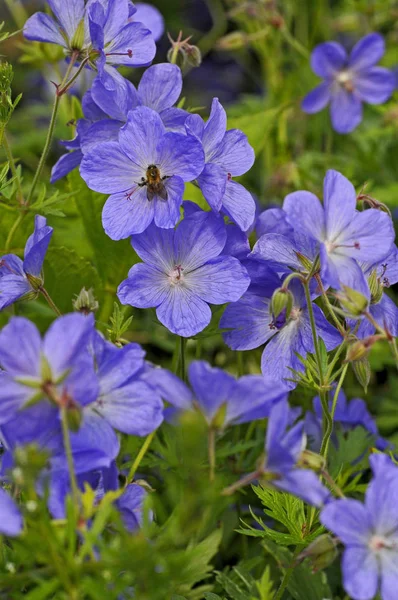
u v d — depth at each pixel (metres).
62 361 0.52
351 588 0.51
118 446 0.54
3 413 0.52
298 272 0.58
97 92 0.61
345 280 0.56
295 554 0.59
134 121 0.58
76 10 0.62
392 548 0.52
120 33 0.62
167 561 0.51
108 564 0.51
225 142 0.60
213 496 0.50
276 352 0.60
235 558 0.65
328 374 0.58
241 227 0.59
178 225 0.59
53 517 0.54
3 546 0.55
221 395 0.52
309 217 0.55
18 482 0.51
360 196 0.60
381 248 0.56
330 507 0.51
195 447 0.49
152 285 0.59
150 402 0.54
